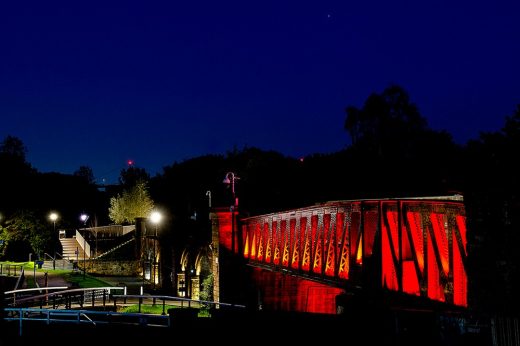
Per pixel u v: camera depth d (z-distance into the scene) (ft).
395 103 121.90
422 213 48.49
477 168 35.78
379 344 39.73
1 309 53.11
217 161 181.27
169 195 185.16
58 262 188.44
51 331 58.80
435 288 48.88
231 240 108.58
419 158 111.75
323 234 70.69
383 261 57.00
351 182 120.88
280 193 139.64
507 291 33.19
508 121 34.94
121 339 53.42
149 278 174.70
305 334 43.42
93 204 271.69
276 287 99.76
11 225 214.48
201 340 47.50
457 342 35.24
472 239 35.68
